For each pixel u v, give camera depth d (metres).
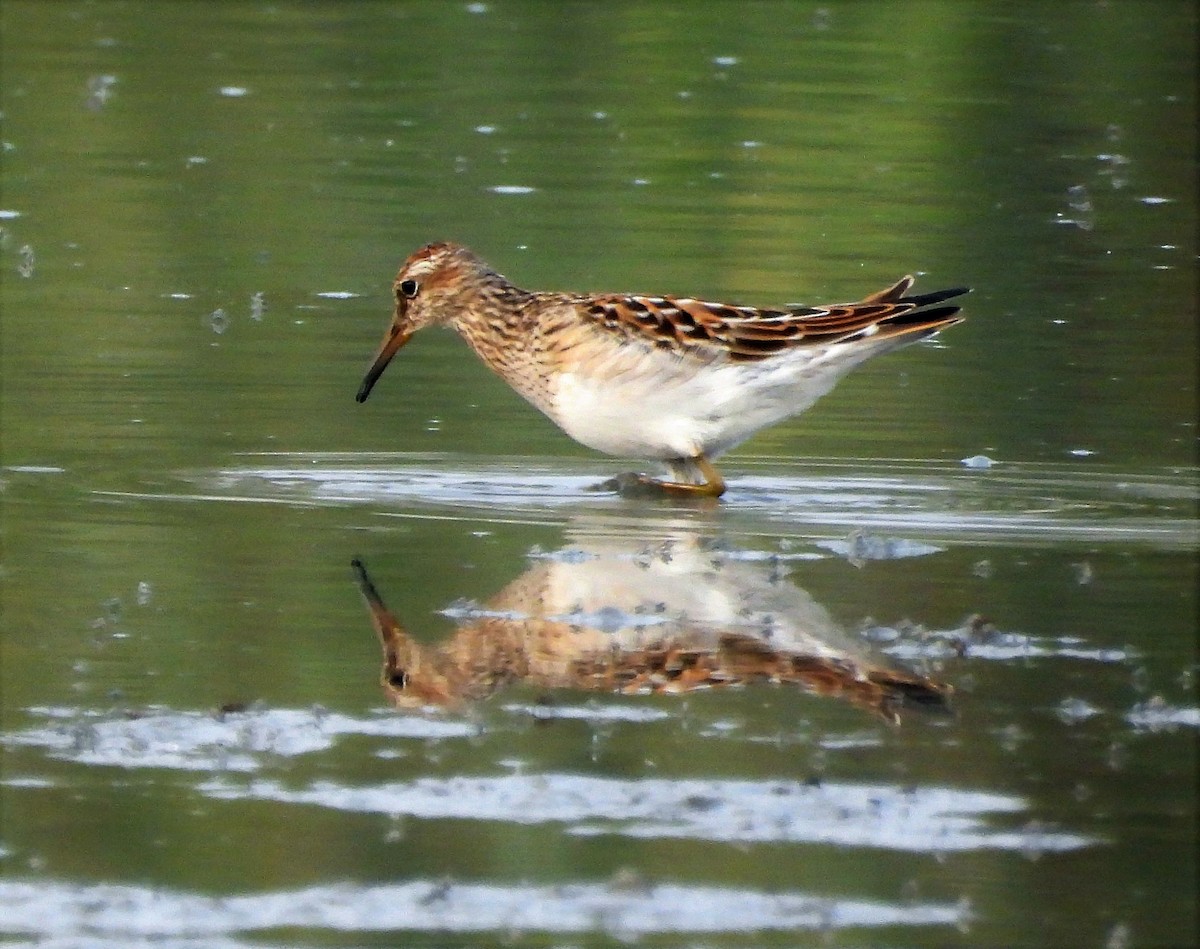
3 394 15.27
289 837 7.90
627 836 7.95
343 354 16.73
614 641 10.08
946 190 22.02
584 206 21.08
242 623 10.27
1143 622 10.50
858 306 13.51
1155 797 8.34
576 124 24.19
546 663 9.77
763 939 7.20
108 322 17.27
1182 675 9.70
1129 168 22.75
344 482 13.38
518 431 15.05
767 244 19.86
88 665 9.64
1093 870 7.72
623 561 11.55
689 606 10.65
